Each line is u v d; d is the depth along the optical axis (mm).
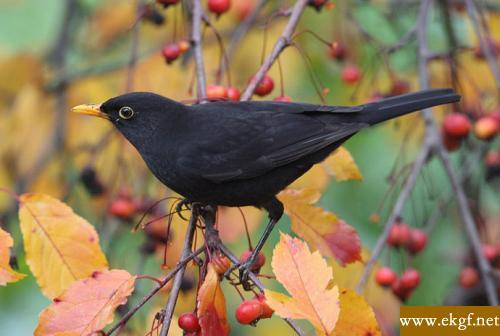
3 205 12703
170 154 8938
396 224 10250
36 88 13047
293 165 9078
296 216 8750
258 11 11703
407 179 10500
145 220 10672
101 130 12875
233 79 12930
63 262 8094
